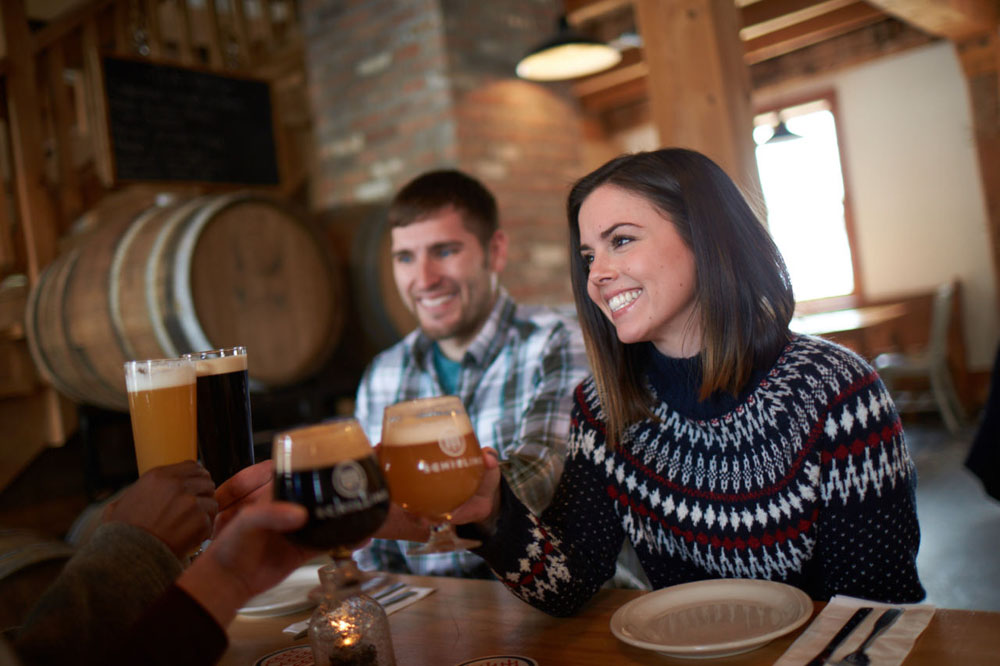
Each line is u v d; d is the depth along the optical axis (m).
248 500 0.97
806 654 0.81
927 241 6.82
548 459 1.55
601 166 1.26
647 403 1.26
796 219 7.41
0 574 1.31
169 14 5.24
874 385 1.14
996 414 2.25
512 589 1.05
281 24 4.62
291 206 3.03
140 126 3.40
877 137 6.98
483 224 1.87
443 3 3.77
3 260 3.20
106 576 0.71
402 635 1.04
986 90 6.08
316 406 3.18
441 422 0.82
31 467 3.19
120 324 2.63
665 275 1.18
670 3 2.87
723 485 1.18
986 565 3.15
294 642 1.06
